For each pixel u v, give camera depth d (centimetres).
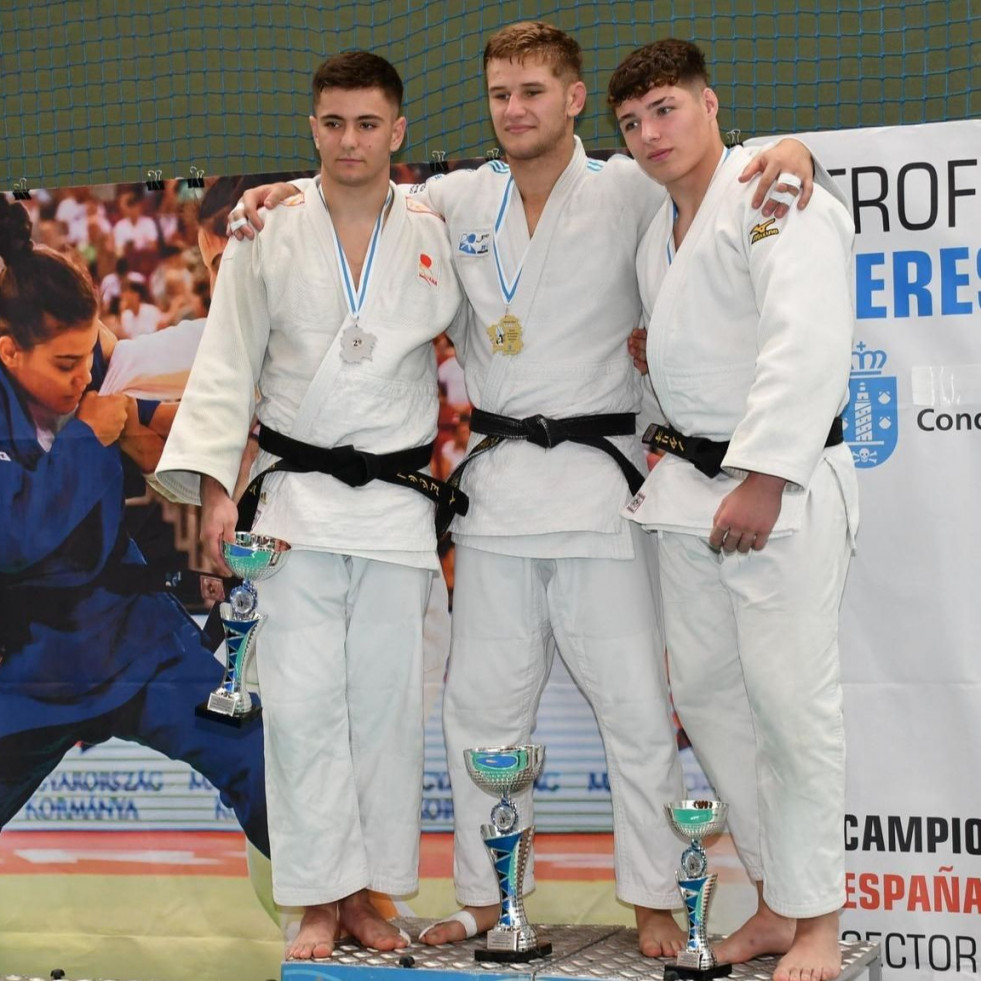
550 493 320
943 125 346
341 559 325
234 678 320
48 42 466
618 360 327
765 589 291
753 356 295
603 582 324
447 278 330
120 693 386
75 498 386
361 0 453
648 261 312
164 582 384
